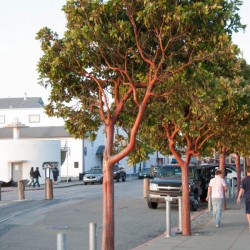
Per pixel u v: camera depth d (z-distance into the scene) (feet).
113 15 32.48
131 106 37.58
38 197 111.14
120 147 44.24
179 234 52.19
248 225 58.70
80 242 49.75
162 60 32.53
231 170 134.41
